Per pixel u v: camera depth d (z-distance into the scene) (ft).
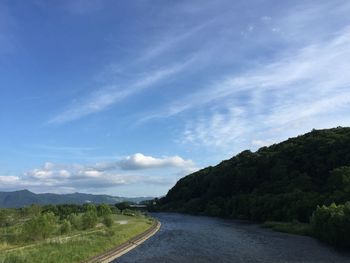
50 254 142.00
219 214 500.33
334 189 329.52
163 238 253.65
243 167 564.30
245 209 431.02
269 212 366.84
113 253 177.47
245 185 535.60
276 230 289.94
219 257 171.63
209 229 313.32
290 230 275.39
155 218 491.31
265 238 241.96
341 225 197.47
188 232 292.20
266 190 448.24
